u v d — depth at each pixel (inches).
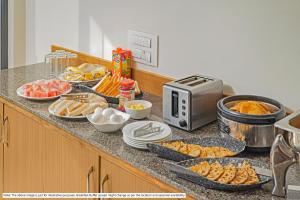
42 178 82.4
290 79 70.2
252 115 65.1
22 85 91.7
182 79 77.4
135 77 93.4
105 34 99.3
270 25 70.9
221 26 77.1
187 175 56.9
